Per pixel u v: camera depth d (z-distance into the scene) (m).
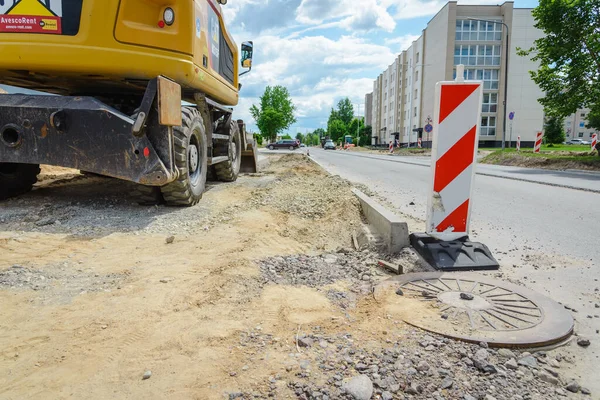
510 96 45.78
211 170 9.85
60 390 1.93
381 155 33.28
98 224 4.95
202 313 2.76
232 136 9.52
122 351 2.27
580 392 2.01
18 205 5.66
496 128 46.41
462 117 4.09
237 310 2.84
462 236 4.28
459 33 44.91
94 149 4.91
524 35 44.88
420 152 36.75
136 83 5.84
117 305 2.86
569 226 5.83
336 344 2.38
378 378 2.04
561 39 18.80
